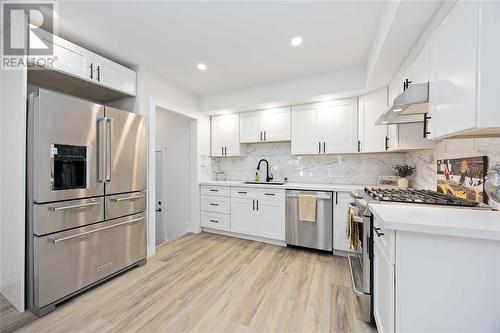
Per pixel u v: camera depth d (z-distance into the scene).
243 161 3.99
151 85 2.76
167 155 4.01
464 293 0.95
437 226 0.94
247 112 3.64
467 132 1.05
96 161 1.97
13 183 1.70
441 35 1.23
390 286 1.05
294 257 2.66
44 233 1.63
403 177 2.63
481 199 1.36
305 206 2.81
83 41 2.11
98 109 1.99
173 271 2.30
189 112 3.44
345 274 2.23
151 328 1.49
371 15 1.73
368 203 1.55
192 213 3.67
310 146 3.16
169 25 1.87
